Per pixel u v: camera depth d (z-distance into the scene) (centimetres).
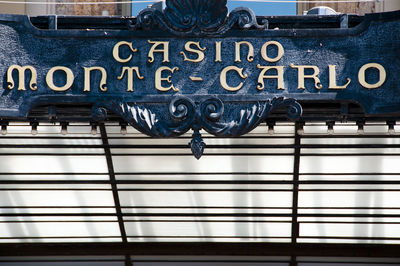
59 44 1488
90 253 2303
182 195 2147
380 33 1467
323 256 2270
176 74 1474
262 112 1452
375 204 2142
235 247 2283
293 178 2092
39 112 1536
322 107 1505
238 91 1466
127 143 2016
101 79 1474
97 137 1995
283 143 2005
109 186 2125
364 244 2262
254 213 2191
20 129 1980
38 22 1512
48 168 2092
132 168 2084
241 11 1479
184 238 2283
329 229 2225
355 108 1498
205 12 1477
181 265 2309
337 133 1970
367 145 1984
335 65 1466
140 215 2200
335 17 1489
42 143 2020
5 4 2300
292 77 1466
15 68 1478
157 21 1479
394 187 2089
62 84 1476
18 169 2095
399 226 2195
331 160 2036
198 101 1462
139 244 2302
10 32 1488
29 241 2303
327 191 2116
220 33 1478
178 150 2027
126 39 1486
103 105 1465
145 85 1473
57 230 2266
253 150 2020
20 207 2192
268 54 1474
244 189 2119
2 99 1470
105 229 2261
